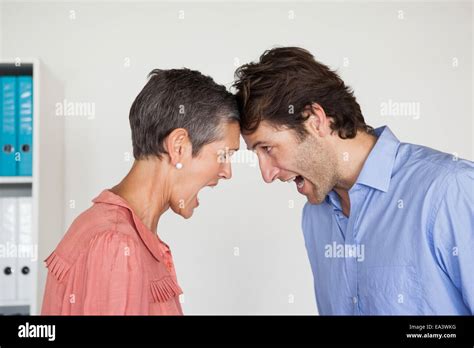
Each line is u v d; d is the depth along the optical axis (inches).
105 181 86.7
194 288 86.5
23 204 74.4
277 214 87.7
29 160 74.6
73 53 87.7
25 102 75.2
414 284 43.5
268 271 87.4
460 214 41.3
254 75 45.2
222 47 89.3
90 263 33.0
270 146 46.6
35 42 87.6
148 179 38.3
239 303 86.9
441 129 91.0
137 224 35.6
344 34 90.6
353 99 47.9
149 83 38.6
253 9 89.7
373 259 45.9
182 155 38.3
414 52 91.1
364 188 46.9
